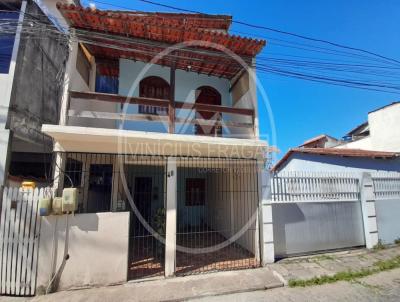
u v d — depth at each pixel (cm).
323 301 432
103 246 493
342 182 745
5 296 442
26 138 654
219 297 453
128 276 534
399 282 507
